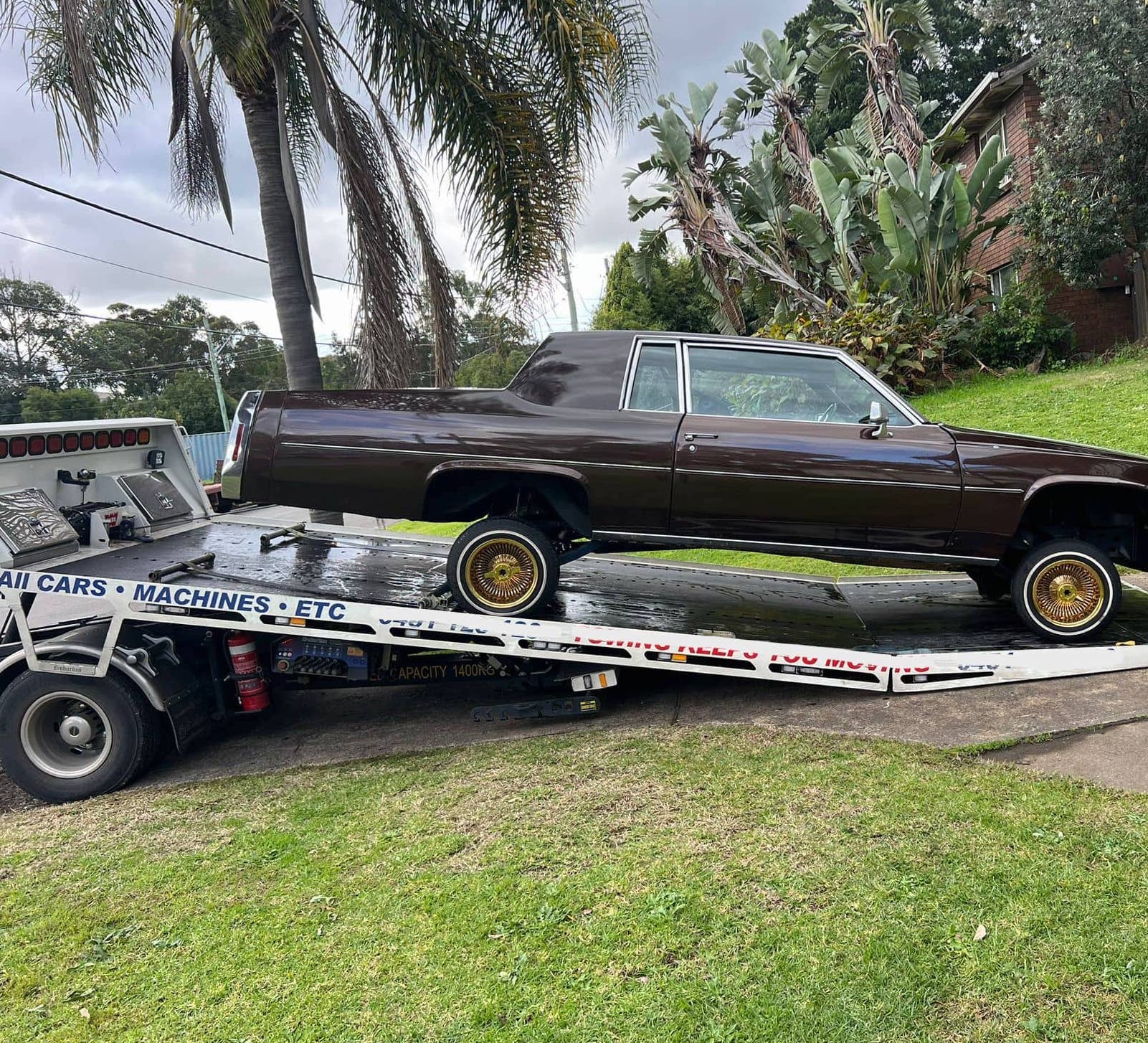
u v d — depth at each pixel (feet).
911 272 51.29
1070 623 16.10
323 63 22.54
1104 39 42.65
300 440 15.35
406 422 15.39
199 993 8.58
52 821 13.53
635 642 14.85
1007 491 15.20
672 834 10.82
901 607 19.67
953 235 49.73
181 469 21.59
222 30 21.81
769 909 9.05
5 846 12.60
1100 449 15.98
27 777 14.76
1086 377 43.47
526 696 16.99
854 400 15.96
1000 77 52.85
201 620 14.89
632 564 22.49
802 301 54.44
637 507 15.39
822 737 13.51
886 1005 7.49
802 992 7.73
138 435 20.18
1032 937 8.26
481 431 15.33
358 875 10.59
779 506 15.29
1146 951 7.95
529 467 15.10
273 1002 8.31
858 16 58.03
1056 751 12.39
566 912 9.30
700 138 55.62
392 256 24.18
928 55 61.16
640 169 60.90
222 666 16.35
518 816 11.71
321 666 16.10
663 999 7.81
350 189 23.22
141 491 19.66
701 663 14.98
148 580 14.98
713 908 9.12
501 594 15.58
